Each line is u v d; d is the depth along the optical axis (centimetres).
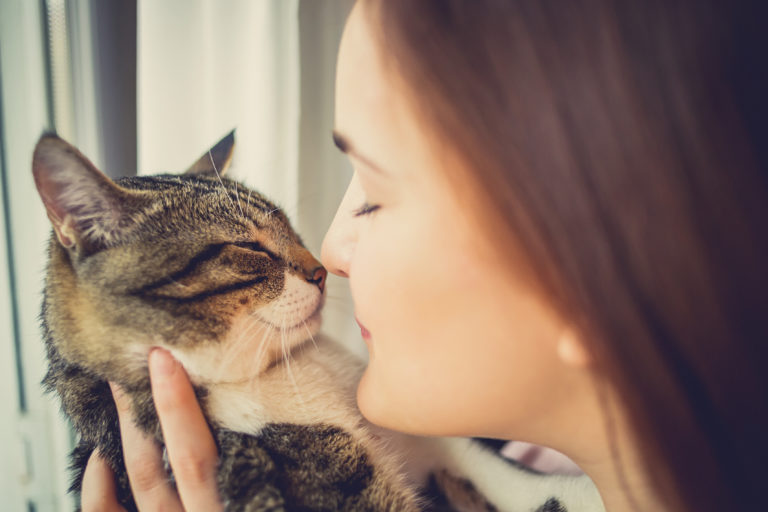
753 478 22
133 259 32
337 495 30
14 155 39
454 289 25
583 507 32
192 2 43
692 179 21
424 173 24
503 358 25
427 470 36
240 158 46
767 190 21
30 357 40
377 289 26
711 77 21
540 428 26
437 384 26
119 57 43
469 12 22
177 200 33
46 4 39
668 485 22
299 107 49
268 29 46
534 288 23
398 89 24
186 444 29
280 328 34
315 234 53
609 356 22
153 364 30
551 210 22
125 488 31
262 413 32
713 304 21
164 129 43
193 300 32
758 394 21
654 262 21
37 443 40
